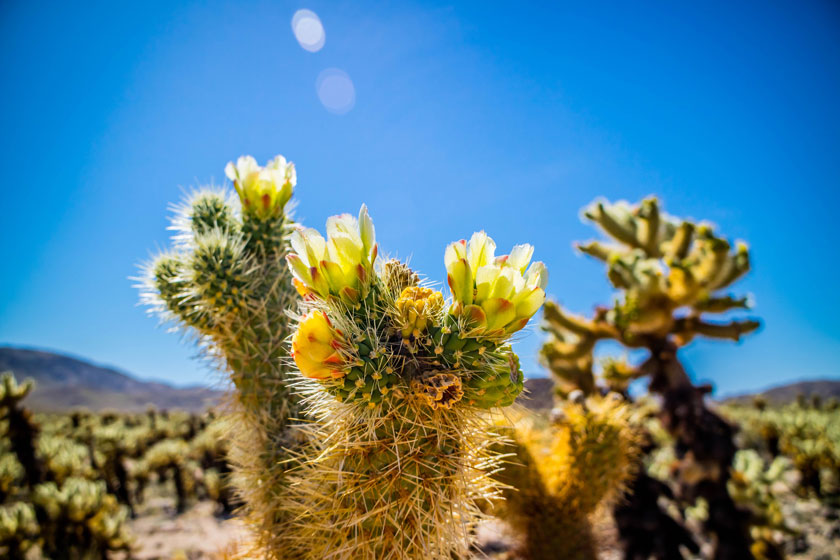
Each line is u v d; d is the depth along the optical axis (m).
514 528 2.70
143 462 14.67
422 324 1.35
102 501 8.34
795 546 6.52
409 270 1.56
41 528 7.72
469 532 1.64
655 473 5.84
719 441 4.18
